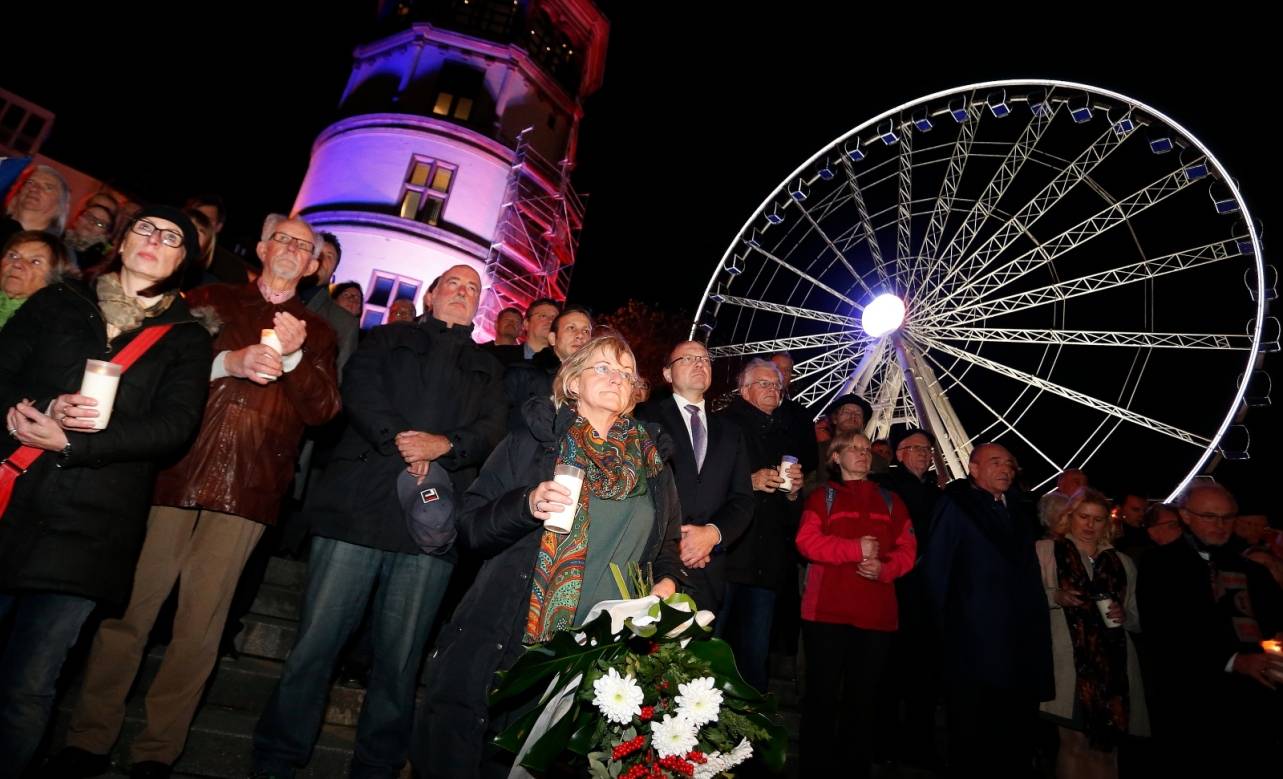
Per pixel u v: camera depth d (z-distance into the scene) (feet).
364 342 13.07
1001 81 44.78
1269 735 14.85
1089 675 15.39
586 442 9.70
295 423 12.31
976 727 14.93
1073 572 16.31
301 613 11.65
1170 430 42.52
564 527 8.38
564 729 7.61
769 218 49.93
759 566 15.53
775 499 16.38
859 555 15.34
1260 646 15.55
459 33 81.92
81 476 9.39
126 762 11.25
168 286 10.57
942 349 50.29
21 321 9.87
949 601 15.96
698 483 13.65
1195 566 15.67
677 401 14.70
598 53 91.86
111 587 9.41
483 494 9.68
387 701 11.44
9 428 8.87
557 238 82.74
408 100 79.20
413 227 73.20
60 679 12.32
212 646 11.14
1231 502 16.84
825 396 51.93
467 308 14.14
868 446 17.08
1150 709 15.84
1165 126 41.78
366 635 14.90
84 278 11.87
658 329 85.40
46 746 11.21
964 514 16.42
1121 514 25.07
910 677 18.15
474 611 9.20
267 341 11.14
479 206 76.84
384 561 12.13
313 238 13.41
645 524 9.80
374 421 11.91
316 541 11.98
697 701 7.52
